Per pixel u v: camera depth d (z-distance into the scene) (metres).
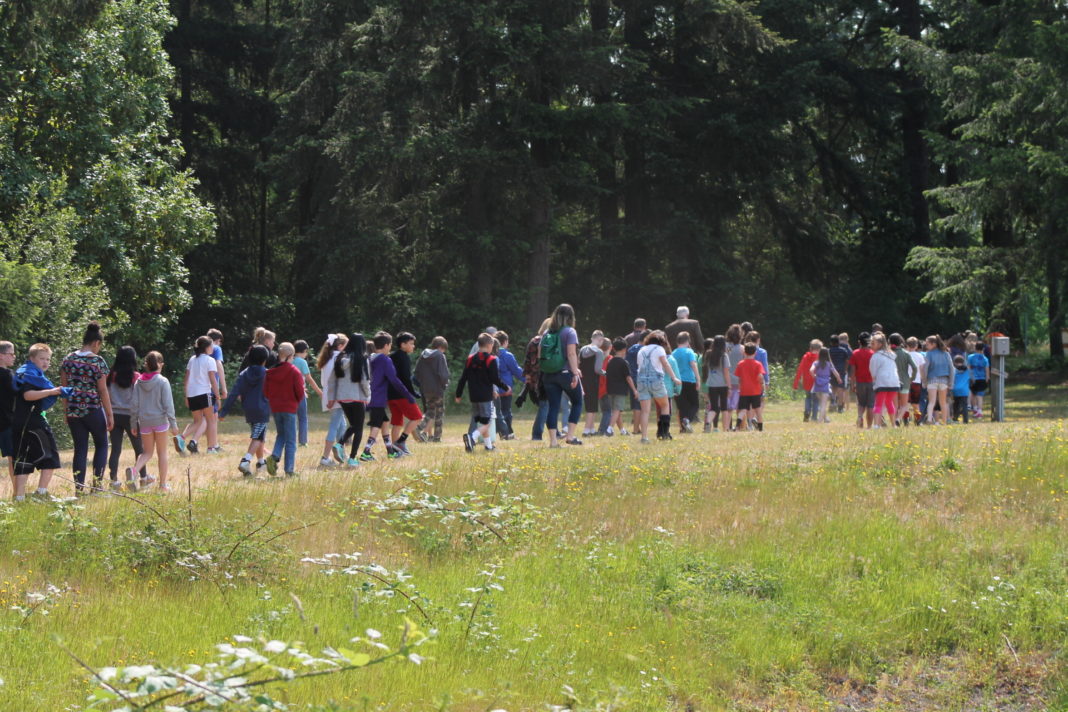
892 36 34.84
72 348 22.95
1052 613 10.17
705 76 43.19
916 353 24.12
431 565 11.44
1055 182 30.53
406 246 40.09
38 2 24.28
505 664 8.20
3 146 26.78
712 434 21.06
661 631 9.63
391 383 17.42
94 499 12.82
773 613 10.31
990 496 13.86
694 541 12.39
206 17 48.78
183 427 25.62
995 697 8.98
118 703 6.42
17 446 12.95
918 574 11.34
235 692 4.13
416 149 36.44
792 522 13.05
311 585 10.28
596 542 12.27
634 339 23.08
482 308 40.09
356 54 39.25
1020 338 52.91
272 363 15.88
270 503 12.83
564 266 46.56
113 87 30.30
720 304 44.31
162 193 32.19
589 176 40.44
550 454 17.16
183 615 8.78
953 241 51.66
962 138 34.50
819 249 45.97
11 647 7.53
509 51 35.88
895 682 9.23
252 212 52.72
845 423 25.20
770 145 42.41
